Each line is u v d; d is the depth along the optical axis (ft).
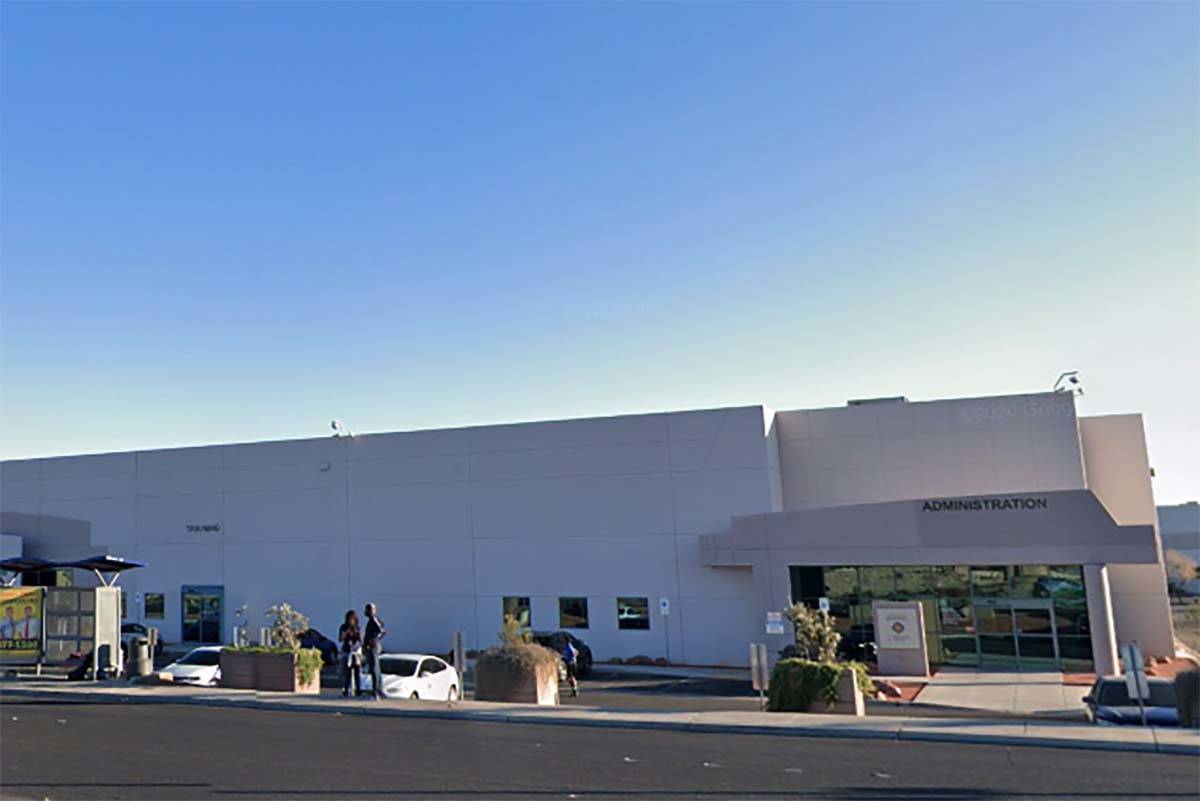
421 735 45.93
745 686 86.22
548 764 38.27
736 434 107.04
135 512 134.10
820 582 101.19
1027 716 67.92
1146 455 110.93
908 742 43.06
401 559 119.24
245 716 53.06
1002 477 107.34
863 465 112.27
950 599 97.25
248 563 126.72
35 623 70.28
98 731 47.67
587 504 111.75
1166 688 53.88
